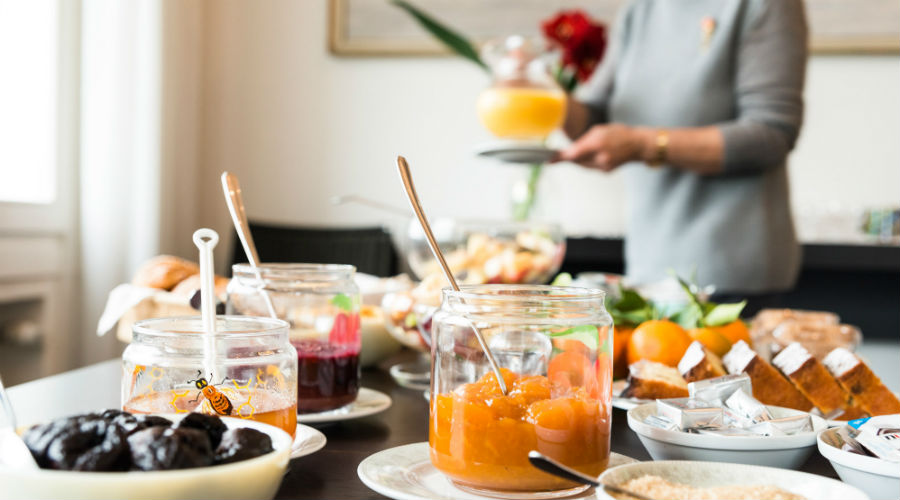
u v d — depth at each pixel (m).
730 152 1.66
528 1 2.83
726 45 1.74
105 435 0.44
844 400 0.72
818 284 2.66
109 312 0.99
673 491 0.46
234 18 2.97
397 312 1.02
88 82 2.28
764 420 0.59
